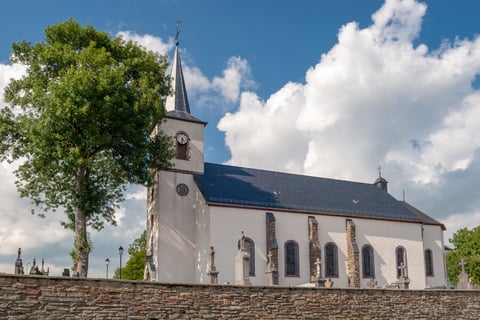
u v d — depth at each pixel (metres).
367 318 25.95
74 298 19.77
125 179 38.91
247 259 32.06
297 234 48.88
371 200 57.59
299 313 24.09
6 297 18.66
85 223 36.00
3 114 37.47
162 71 42.00
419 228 55.91
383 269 52.47
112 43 39.84
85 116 34.22
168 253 45.47
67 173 36.84
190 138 49.50
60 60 36.69
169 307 21.31
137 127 37.03
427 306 28.03
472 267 65.62
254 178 53.16
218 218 45.22
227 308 22.45
